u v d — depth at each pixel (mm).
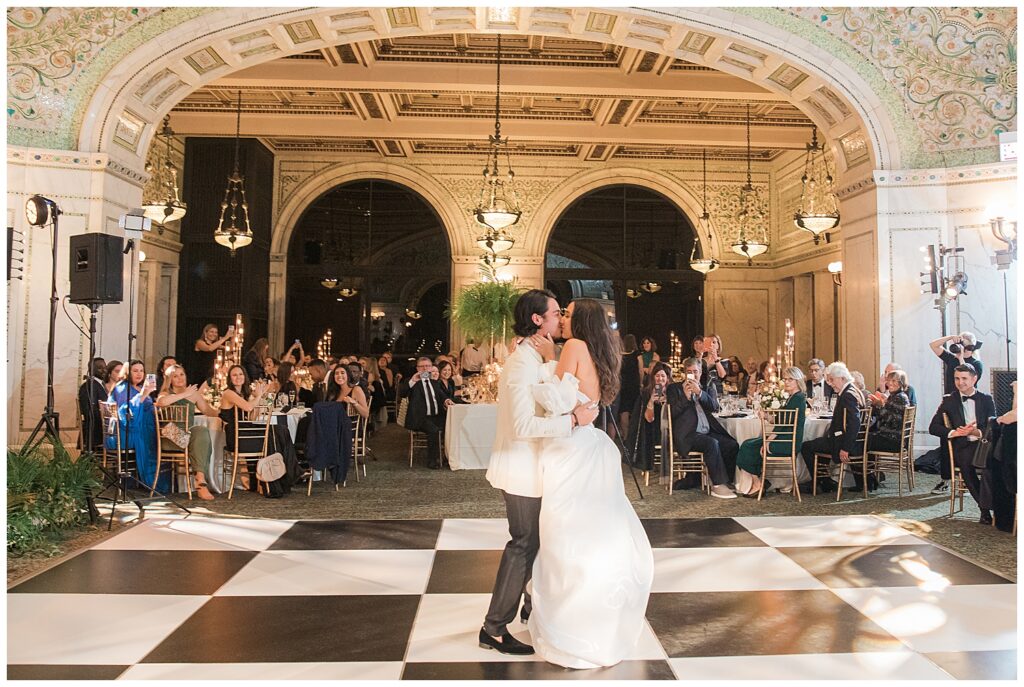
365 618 3705
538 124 14242
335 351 17188
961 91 8797
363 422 8664
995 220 8156
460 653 3258
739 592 4148
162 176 14094
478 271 16734
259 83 11672
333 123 14156
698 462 7570
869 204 9227
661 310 17547
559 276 17203
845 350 9859
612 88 11789
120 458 6430
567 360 3320
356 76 11664
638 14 8383
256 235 15477
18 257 7922
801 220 11102
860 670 3086
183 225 14969
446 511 6430
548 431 3037
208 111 13883
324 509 6508
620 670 3080
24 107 8055
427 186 16828
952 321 8844
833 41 8789
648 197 17406
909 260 8953
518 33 9055
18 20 8016
